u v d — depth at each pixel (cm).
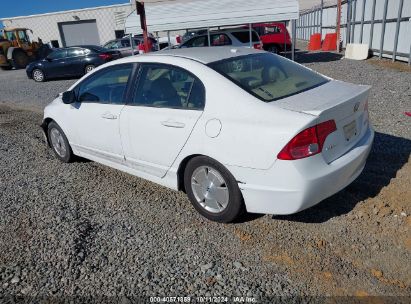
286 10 1352
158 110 356
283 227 325
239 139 294
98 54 1622
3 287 275
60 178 470
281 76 355
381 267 271
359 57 1398
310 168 279
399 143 483
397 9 1199
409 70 1031
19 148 612
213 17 1425
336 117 295
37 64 1628
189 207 373
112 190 425
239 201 313
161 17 1492
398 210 334
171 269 282
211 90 321
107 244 319
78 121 452
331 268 272
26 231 347
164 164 362
